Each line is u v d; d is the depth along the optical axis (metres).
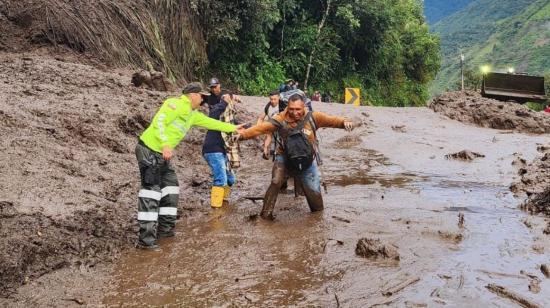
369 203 7.56
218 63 25.75
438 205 7.45
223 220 6.77
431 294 4.50
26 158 7.14
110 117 10.00
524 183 8.59
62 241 5.37
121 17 17.33
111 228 6.02
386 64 40.22
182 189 8.22
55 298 4.46
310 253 5.52
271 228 6.40
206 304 4.39
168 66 18.30
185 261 5.33
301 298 4.48
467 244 5.76
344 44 35.16
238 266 5.19
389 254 5.32
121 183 7.59
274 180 6.84
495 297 4.44
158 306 4.36
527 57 140.62
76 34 15.54
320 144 13.23
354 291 4.60
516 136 15.20
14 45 14.77
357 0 33.59
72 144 8.41
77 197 6.54
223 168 7.44
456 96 20.84
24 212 5.71
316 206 7.06
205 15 22.44
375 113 18.70
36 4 15.64
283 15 30.47
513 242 5.83
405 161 11.17
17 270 4.76
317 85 33.50
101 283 4.79
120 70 15.58
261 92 27.06
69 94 10.80
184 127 6.11
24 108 8.99
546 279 4.80
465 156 11.38
